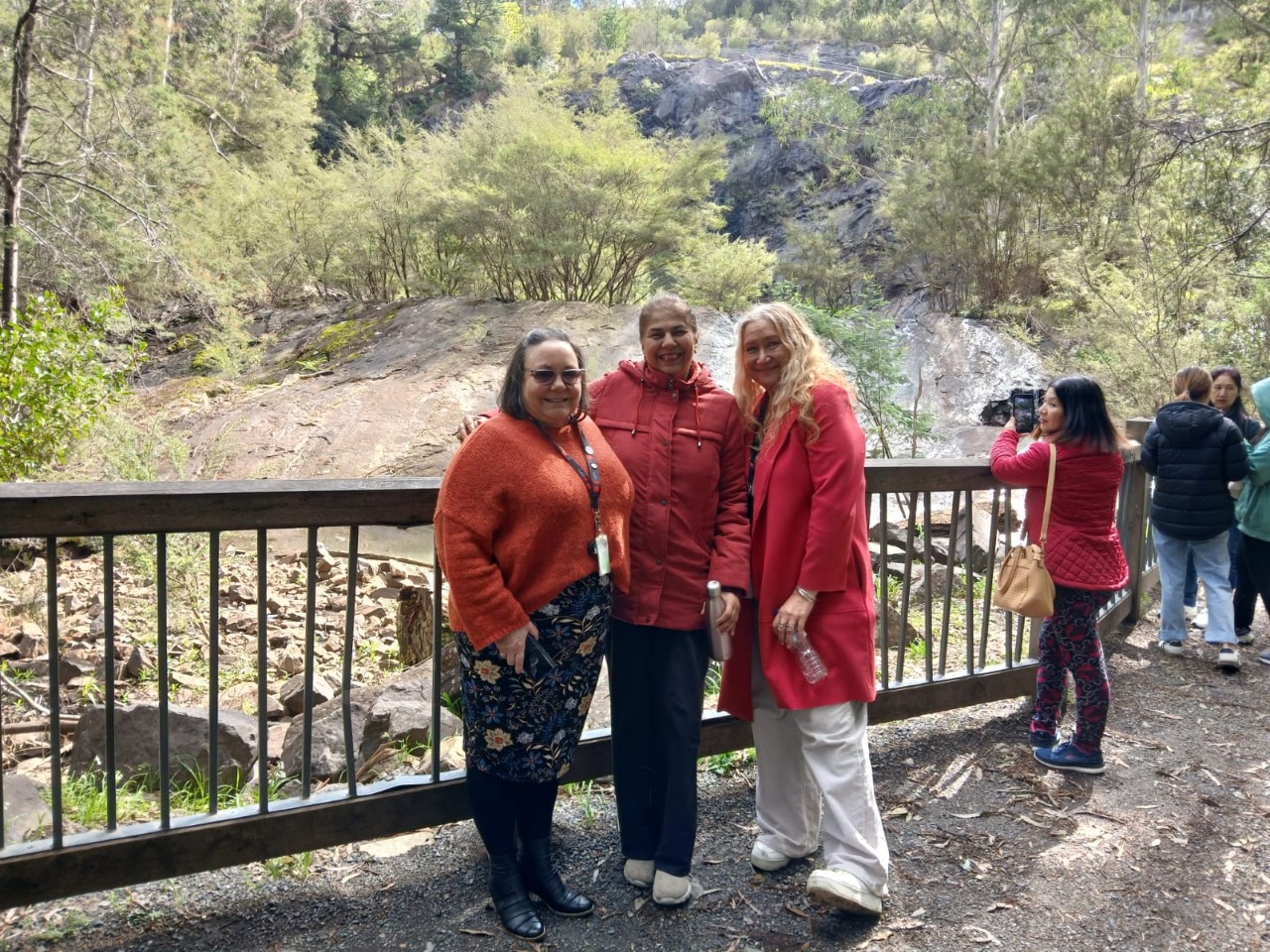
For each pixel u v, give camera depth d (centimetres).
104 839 230
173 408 1291
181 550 621
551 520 224
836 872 241
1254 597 501
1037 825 300
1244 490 472
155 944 228
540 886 247
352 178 1695
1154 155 1260
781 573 250
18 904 222
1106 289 1130
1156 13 1880
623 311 1393
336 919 241
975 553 679
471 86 4559
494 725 230
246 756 356
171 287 1491
